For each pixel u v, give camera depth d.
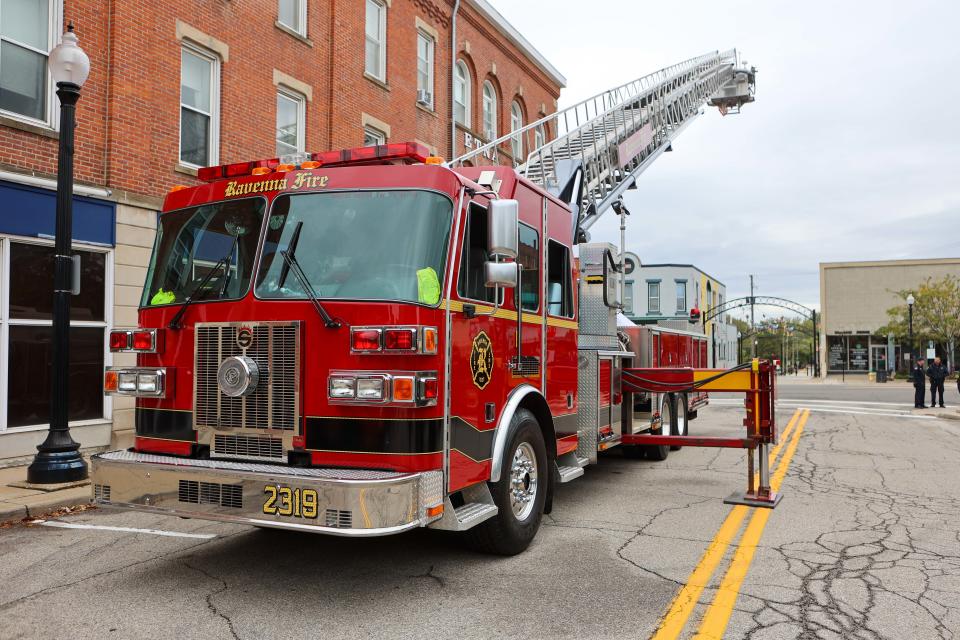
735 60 26.31
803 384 41.06
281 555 5.34
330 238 4.61
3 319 9.16
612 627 3.96
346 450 4.27
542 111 25.75
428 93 19.33
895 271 54.25
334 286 4.46
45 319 9.72
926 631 3.92
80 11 10.25
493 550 5.24
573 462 6.73
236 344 4.55
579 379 7.09
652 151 18.02
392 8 17.53
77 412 10.05
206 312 4.72
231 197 5.01
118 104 10.60
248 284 4.66
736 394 26.62
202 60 12.46
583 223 13.45
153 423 4.87
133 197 10.75
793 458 10.37
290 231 4.70
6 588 4.64
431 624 4.00
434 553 5.38
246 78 13.12
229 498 4.22
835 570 4.98
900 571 4.96
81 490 7.39
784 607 4.27
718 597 4.43
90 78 10.35
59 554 5.43
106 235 10.37
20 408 9.37
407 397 4.10
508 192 5.51
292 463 4.40
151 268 5.23
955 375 46.62
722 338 56.31
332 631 3.90
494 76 22.44
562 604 4.30
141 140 10.95
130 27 10.83
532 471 5.64
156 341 4.84
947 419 16.89
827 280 56.00
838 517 6.59
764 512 6.78
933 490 7.92
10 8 9.59
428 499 4.22
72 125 7.97
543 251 6.12
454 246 4.62
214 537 5.89
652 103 18.14
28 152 9.57
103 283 10.45
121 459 4.63
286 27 14.02
